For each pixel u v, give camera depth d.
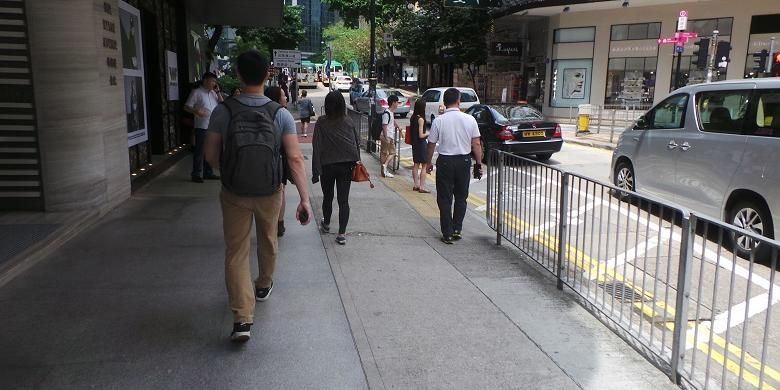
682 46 19.62
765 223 6.55
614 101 28.58
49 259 5.35
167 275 5.02
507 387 3.46
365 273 5.47
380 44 62.50
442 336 4.14
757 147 6.68
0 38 6.11
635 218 4.30
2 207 6.46
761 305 3.53
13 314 4.18
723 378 3.37
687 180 7.85
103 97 6.88
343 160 6.30
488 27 34.56
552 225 5.64
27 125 6.32
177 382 3.38
